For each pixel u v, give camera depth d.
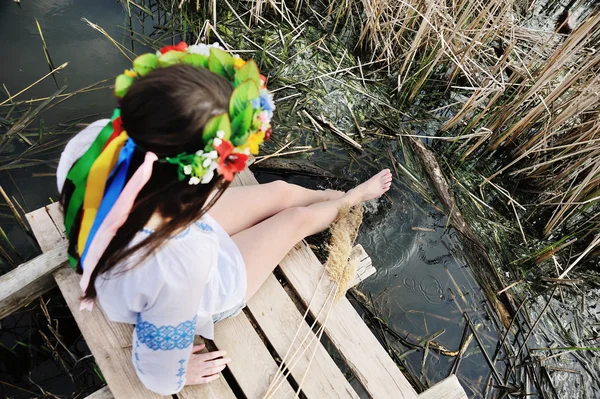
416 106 2.83
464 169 2.68
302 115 2.62
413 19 2.86
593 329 2.34
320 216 1.88
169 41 2.70
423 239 2.43
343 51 2.91
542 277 2.42
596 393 2.21
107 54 2.56
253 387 1.62
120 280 1.08
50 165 2.23
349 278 1.90
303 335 1.75
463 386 2.12
